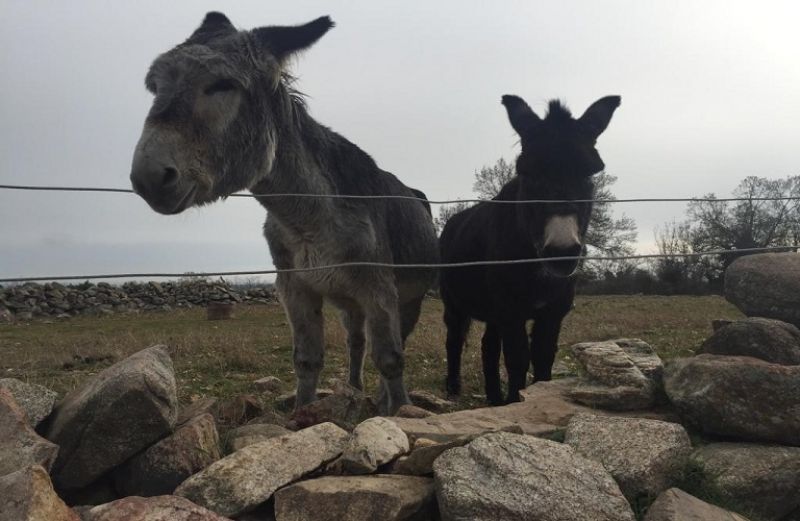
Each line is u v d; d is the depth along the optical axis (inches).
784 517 114.0
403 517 94.2
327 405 144.9
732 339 141.1
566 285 200.4
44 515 74.4
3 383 115.5
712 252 157.9
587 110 198.1
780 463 113.3
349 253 161.9
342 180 171.6
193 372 286.2
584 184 180.2
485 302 230.8
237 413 153.9
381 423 115.4
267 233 179.5
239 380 272.7
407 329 219.9
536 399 153.6
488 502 90.0
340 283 165.0
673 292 1403.8
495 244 207.8
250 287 1039.6
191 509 83.0
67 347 382.6
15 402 105.5
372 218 170.6
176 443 106.6
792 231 1208.2
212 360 313.1
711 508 99.0
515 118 203.0
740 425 120.4
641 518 101.3
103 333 497.4
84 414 104.6
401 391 173.2
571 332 453.4
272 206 158.4
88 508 94.4
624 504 93.0
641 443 112.0
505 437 104.1
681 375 134.6
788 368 120.6
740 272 162.7
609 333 443.2
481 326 516.1
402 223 193.3
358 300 168.2
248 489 94.8
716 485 109.9
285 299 178.4
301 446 106.0
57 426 108.0
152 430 106.1
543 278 192.1
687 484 110.3
